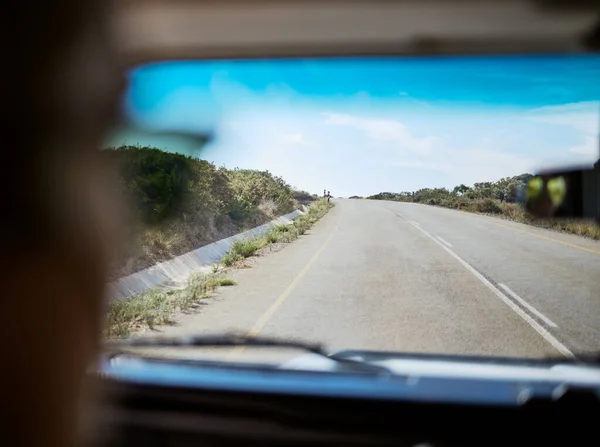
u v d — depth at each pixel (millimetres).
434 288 9055
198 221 14406
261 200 26609
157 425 2031
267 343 2904
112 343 2875
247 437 2018
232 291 9195
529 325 6531
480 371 2525
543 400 2090
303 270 11438
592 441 1906
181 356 3992
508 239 17047
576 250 14133
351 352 2900
